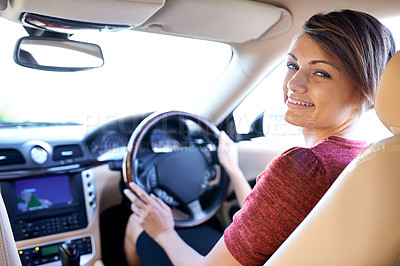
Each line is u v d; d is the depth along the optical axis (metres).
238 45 1.96
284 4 1.52
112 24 1.29
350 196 0.65
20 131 1.95
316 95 0.93
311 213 0.73
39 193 1.90
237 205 2.18
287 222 0.88
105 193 2.07
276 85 2.12
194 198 1.93
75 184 1.98
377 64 0.93
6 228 0.95
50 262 1.88
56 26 1.31
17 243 1.83
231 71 2.16
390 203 0.61
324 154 0.89
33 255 1.85
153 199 1.62
